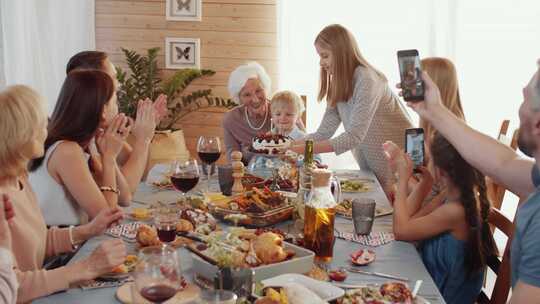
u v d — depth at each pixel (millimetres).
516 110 4652
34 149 1612
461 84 4691
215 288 1339
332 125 3168
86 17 4867
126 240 1826
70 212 2061
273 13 4840
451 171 1896
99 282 1508
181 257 1682
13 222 1602
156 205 2191
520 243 1244
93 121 2059
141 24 4922
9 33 4762
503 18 4582
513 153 1589
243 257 1496
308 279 1426
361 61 2939
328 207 1652
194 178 2094
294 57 4766
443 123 1665
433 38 4656
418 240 1890
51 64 4898
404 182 1971
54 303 1394
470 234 1895
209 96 4961
